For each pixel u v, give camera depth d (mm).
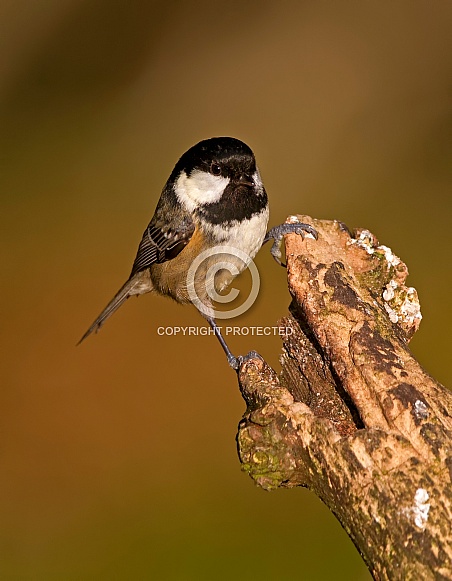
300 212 11648
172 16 13438
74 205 12102
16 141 12781
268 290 10164
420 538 3762
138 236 11734
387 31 12812
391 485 3939
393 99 12406
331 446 4180
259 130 12508
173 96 13047
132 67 13336
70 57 13367
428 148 11953
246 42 13195
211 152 6672
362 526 3980
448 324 10219
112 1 13578
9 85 13133
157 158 12562
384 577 3838
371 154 12094
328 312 5207
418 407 4305
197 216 6863
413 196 11602
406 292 5836
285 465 4387
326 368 5504
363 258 5910
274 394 4586
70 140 12781
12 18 13195
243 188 6691
